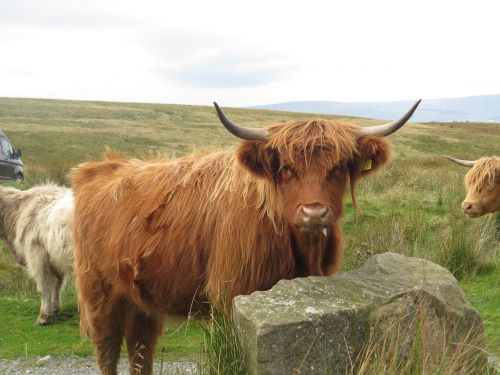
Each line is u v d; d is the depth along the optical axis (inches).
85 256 149.8
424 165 667.4
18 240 247.3
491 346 154.1
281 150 114.5
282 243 120.0
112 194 145.8
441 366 95.1
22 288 280.5
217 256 123.5
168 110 2504.9
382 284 105.6
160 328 154.5
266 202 118.4
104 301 148.3
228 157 133.3
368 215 314.8
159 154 169.6
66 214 232.2
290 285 106.7
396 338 97.7
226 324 110.8
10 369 182.9
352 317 97.3
